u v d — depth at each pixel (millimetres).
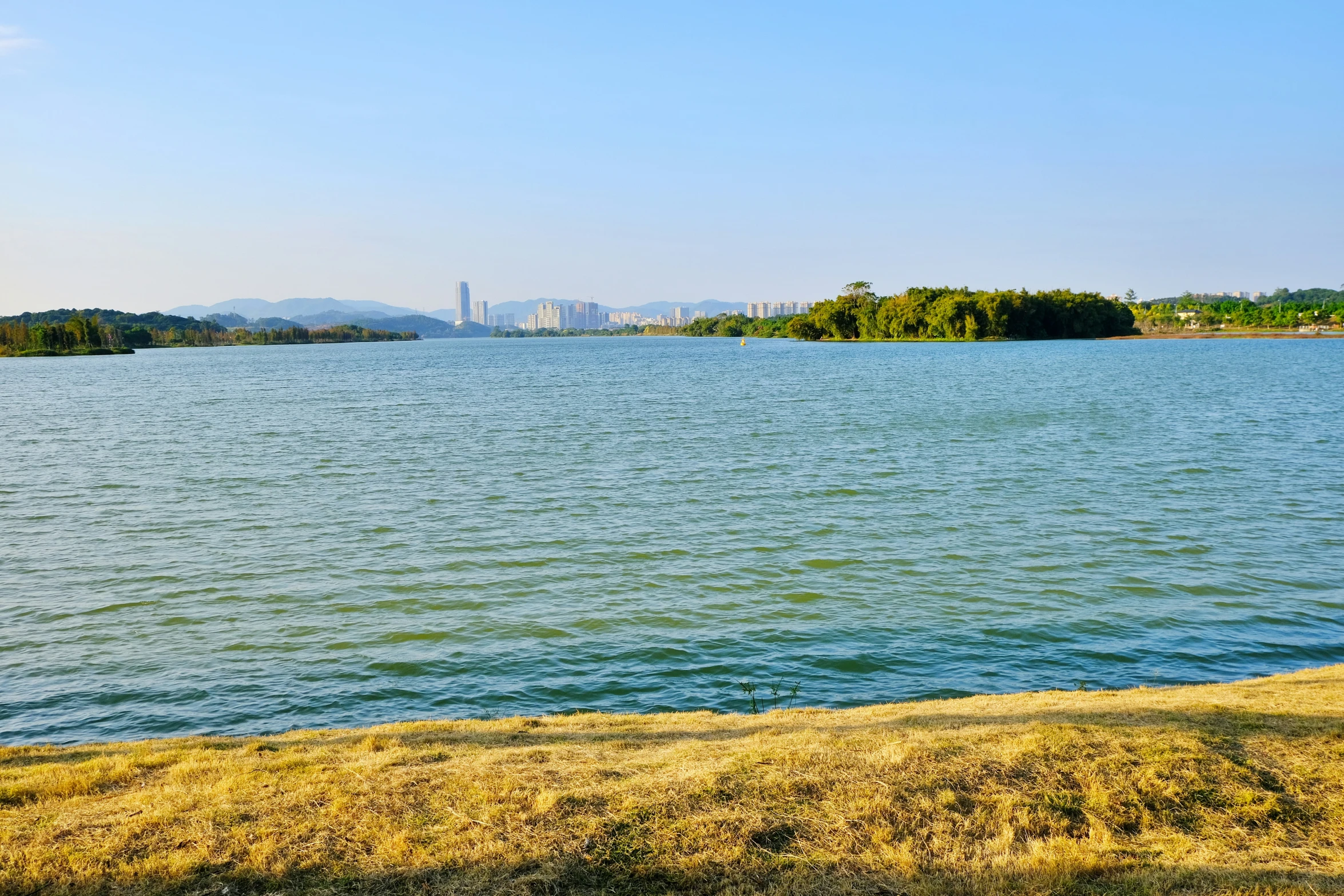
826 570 21750
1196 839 7676
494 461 39562
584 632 17625
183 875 7043
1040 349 162125
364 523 27406
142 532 26547
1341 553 22797
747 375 104750
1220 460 37031
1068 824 7934
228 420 59250
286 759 9648
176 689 15148
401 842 7508
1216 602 19125
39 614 19203
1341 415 52656
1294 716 10148
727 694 14703
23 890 6852
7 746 11625
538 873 7109
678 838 7582
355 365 156750
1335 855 7395
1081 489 31219
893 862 7305
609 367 132750
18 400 80625
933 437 45000
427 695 14812
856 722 11078
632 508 29016
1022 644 16734
